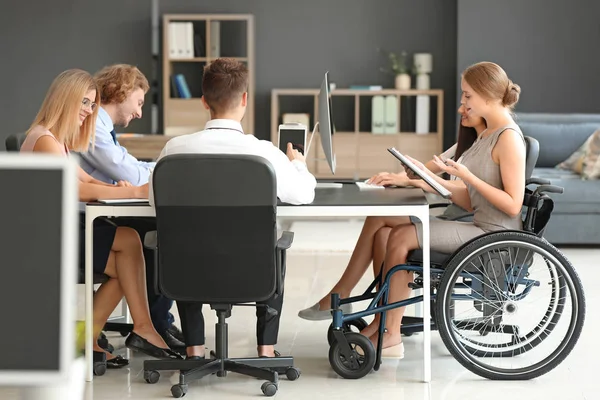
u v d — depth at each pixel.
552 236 8.67
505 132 4.40
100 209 4.09
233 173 3.70
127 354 4.82
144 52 12.45
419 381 4.28
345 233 9.77
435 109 12.24
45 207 1.42
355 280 4.87
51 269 1.42
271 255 3.80
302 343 5.05
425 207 4.08
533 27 11.55
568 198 8.62
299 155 4.35
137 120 12.52
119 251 4.46
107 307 4.48
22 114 12.47
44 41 12.42
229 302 3.87
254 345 5.00
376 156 11.98
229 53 12.48
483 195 4.35
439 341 5.09
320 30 12.59
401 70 12.20
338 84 12.59
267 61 12.63
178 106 12.14
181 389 3.99
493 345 4.61
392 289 4.46
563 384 4.25
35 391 1.60
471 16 11.59
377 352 4.41
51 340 1.42
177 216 3.76
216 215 3.75
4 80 12.44
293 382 4.26
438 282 4.44
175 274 3.83
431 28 12.50
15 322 1.42
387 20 12.54
